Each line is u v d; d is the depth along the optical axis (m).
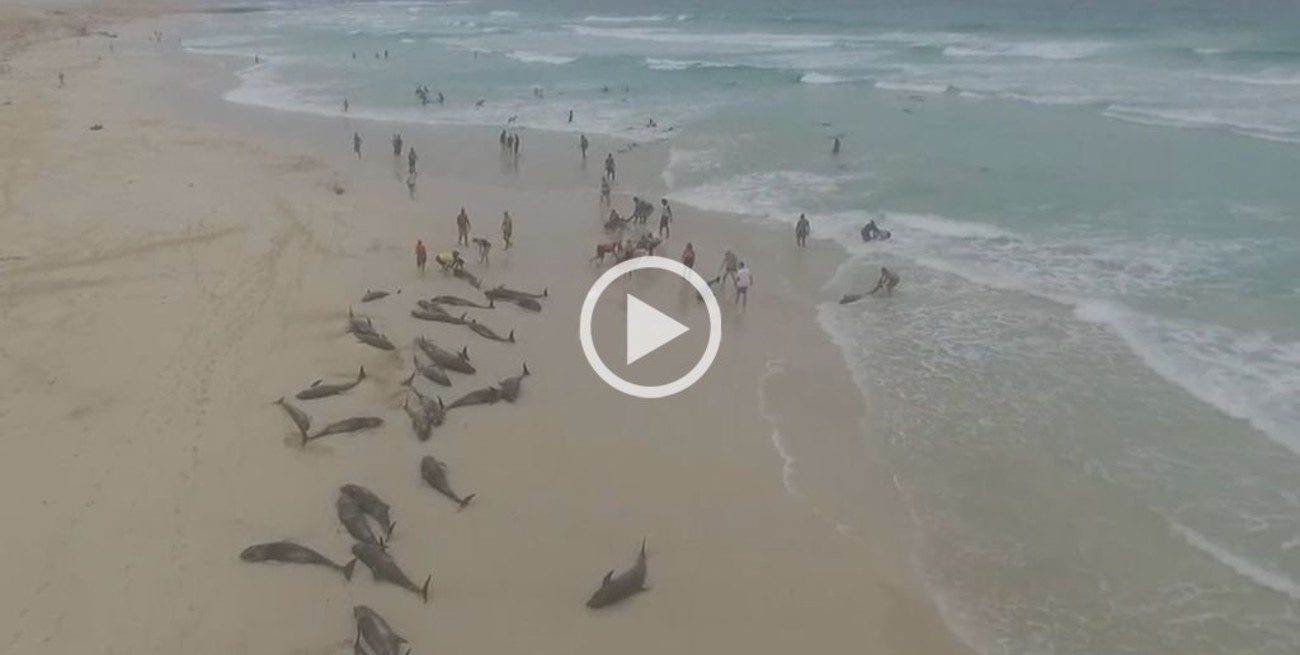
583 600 13.27
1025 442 17.22
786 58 62.66
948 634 12.79
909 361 20.41
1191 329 21.11
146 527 14.15
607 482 16.00
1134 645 12.48
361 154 38.06
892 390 19.20
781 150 37.66
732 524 15.01
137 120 42.94
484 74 58.50
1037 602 13.33
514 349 20.78
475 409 18.06
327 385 18.17
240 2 142.38
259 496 15.05
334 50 73.62
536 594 13.34
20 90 50.38
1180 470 16.16
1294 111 40.66
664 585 13.60
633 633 12.70
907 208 30.17
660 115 44.84
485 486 15.73
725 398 18.95
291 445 16.41
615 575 13.70
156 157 34.94
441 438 17.03
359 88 54.06
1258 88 46.03
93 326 20.11
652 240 27.02
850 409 18.55
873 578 13.83
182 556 13.62
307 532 14.31
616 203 31.59
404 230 28.00
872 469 16.55
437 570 13.74
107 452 15.84
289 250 25.17
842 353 20.84
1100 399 18.52
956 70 55.31
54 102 46.75
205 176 32.31
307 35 87.50
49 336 19.58
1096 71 53.06
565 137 40.91
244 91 53.38
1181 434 17.19
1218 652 12.31
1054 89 47.94
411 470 16.03
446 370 19.42
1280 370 19.11
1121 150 35.66
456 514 14.99
